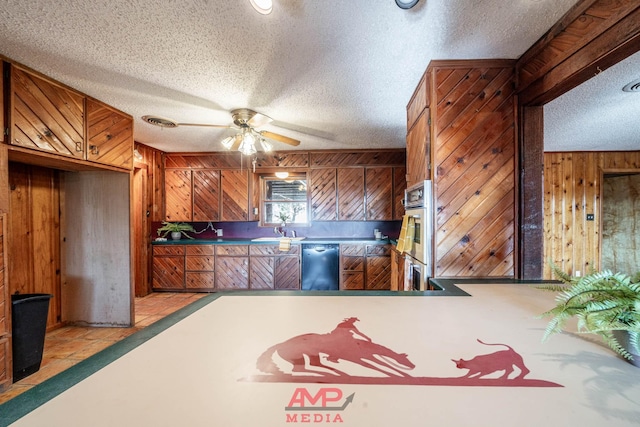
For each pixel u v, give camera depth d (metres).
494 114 1.93
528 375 0.77
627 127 3.30
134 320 3.07
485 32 1.63
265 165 4.70
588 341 0.98
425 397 0.69
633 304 0.78
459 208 1.95
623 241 4.99
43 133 2.12
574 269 4.64
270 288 4.42
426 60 1.93
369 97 2.50
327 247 4.38
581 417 0.62
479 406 0.65
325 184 4.64
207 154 4.72
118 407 0.65
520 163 1.89
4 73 1.87
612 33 1.23
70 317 3.07
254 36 1.66
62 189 3.03
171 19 1.51
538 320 1.17
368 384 0.74
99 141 2.61
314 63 1.95
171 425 0.60
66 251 3.06
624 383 0.73
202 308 1.33
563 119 3.01
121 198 2.99
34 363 2.17
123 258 3.01
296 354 0.89
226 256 4.45
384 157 4.57
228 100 2.57
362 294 1.58
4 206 1.87
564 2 1.41
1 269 1.87
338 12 1.46
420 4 1.41
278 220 5.01
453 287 1.71
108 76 2.14
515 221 1.92
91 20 1.52
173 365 0.83
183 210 4.73
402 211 4.54
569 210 4.66
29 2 1.38
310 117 3.03
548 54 1.62
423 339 1.00
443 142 1.95
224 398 0.68
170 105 2.69
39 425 0.59
